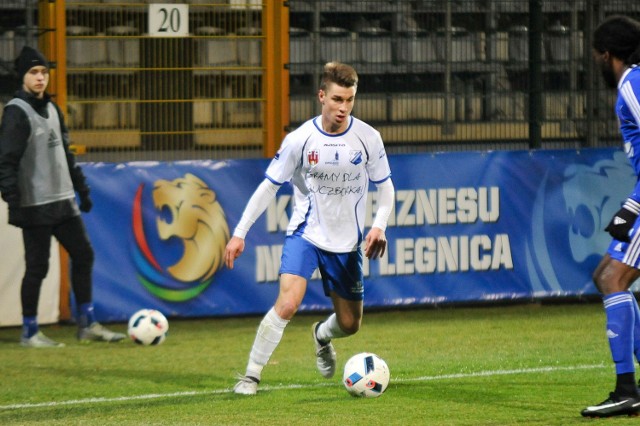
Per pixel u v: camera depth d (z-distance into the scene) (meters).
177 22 27.05
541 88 29.31
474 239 28.55
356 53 29.44
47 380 20.09
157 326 24.02
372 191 27.62
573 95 29.83
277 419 15.98
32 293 23.94
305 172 17.55
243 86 28.20
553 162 29.08
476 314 28.20
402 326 26.36
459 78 29.62
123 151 28.22
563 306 29.41
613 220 15.22
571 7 29.56
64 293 26.67
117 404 17.62
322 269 17.95
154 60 27.59
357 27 29.44
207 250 26.94
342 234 17.72
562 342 23.94
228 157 28.73
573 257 29.31
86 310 24.61
